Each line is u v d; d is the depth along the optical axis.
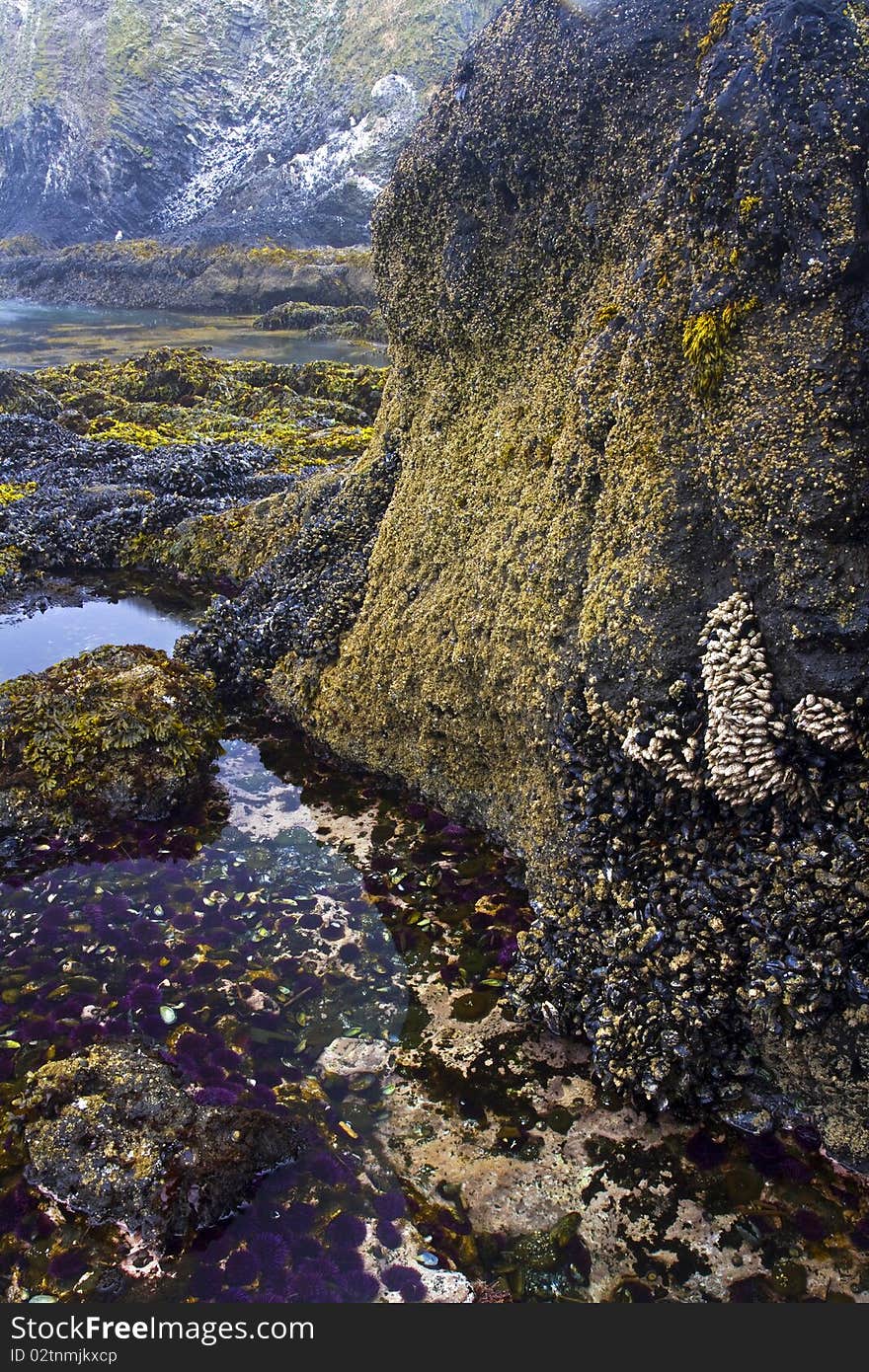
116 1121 1.73
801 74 1.73
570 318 2.38
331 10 26.52
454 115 2.54
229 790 2.73
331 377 8.90
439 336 2.75
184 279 17.66
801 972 1.72
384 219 2.81
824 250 1.71
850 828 1.74
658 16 2.13
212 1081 1.89
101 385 8.68
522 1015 2.01
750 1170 1.73
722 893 1.85
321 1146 1.78
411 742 2.62
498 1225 1.66
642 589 1.96
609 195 2.24
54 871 2.44
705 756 1.88
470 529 2.53
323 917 2.28
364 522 3.25
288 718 2.99
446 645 2.47
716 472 1.87
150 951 2.19
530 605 2.22
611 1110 1.83
